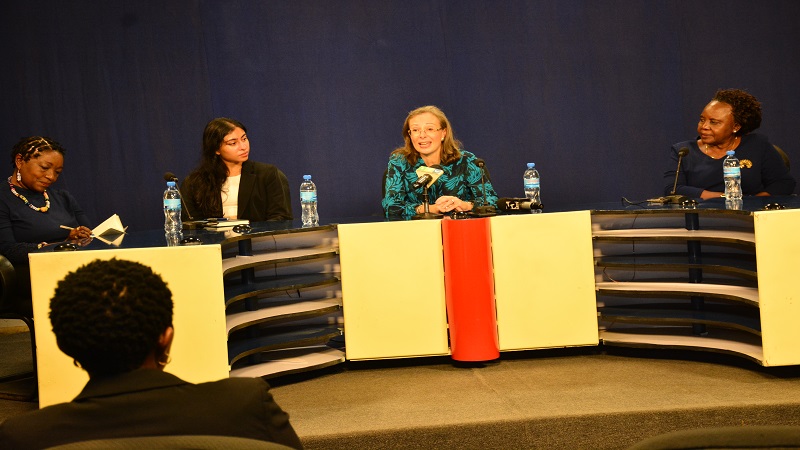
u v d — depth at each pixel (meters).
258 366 3.65
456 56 5.53
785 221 3.25
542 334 3.78
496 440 2.93
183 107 5.45
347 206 5.56
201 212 4.33
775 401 2.99
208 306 3.13
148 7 5.40
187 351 3.12
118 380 1.40
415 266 3.73
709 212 3.50
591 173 5.61
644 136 5.61
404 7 5.51
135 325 1.41
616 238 3.85
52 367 3.08
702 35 5.58
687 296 3.71
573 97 5.58
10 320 5.34
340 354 3.85
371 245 3.73
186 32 5.42
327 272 3.93
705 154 4.40
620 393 3.21
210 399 1.40
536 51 5.55
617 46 5.57
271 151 5.50
